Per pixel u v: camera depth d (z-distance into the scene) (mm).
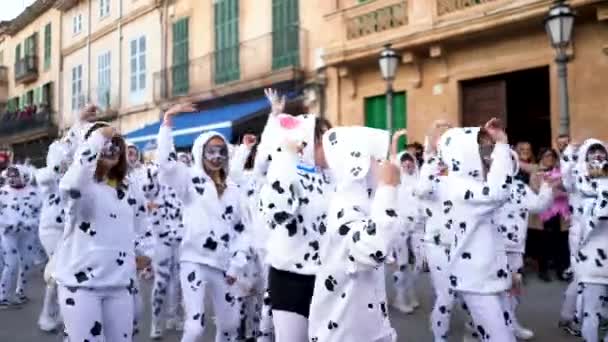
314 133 3854
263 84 17453
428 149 5938
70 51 30125
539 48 11844
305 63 16719
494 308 4594
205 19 20359
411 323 7570
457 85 13297
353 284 3305
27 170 9383
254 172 6070
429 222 6004
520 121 13258
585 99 11219
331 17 15539
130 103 24359
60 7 30484
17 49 37344
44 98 33125
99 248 4117
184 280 4988
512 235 6621
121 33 25125
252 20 18609
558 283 9758
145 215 4805
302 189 3715
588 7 10820
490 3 12070
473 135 4758
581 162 6133
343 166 3404
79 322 4047
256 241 5215
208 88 19828
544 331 7117
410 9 13625
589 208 5871
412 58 13750
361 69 15219
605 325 7219
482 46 12781
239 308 5223
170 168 4984
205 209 5051
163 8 22375
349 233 3203
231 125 16203
